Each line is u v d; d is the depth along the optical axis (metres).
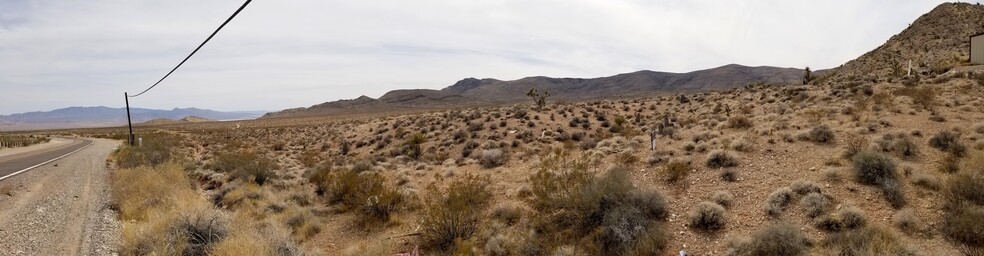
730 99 36.31
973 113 16.05
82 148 38.59
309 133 52.09
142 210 12.49
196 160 28.00
